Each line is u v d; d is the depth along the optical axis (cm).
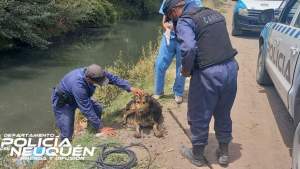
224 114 462
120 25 2278
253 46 1191
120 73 873
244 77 856
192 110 453
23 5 1362
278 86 576
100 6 2094
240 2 1328
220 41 430
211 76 427
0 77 1157
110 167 468
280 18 675
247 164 490
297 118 466
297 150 421
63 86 549
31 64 1311
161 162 488
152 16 2764
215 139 548
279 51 596
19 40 1474
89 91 546
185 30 420
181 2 445
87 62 1358
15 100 964
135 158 486
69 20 1730
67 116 571
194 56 417
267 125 609
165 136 554
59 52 1503
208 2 2211
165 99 687
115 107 665
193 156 479
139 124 567
